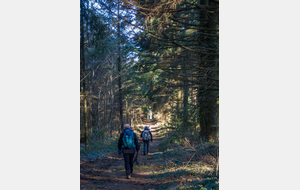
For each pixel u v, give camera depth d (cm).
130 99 2780
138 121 4544
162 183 640
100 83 2042
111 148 1484
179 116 1363
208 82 741
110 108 2188
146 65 1006
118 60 1906
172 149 1155
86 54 1412
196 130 1254
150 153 1435
